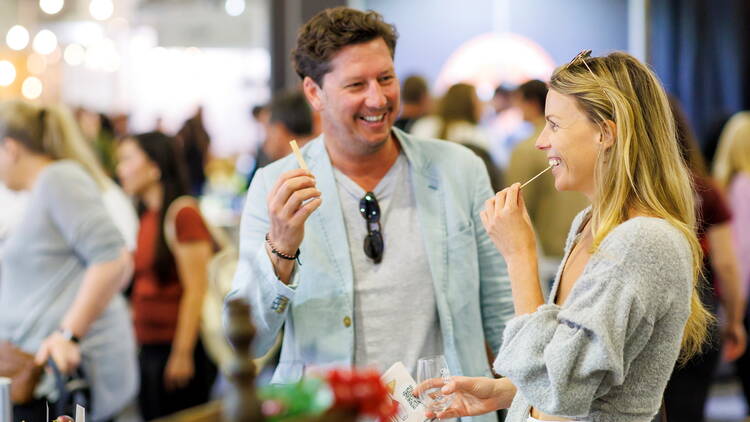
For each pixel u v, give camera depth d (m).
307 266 2.32
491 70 7.35
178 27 9.13
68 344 3.14
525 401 1.90
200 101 8.95
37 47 9.72
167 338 4.42
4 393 1.84
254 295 2.23
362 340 2.32
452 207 2.40
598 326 1.62
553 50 7.45
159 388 4.42
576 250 1.87
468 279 2.38
